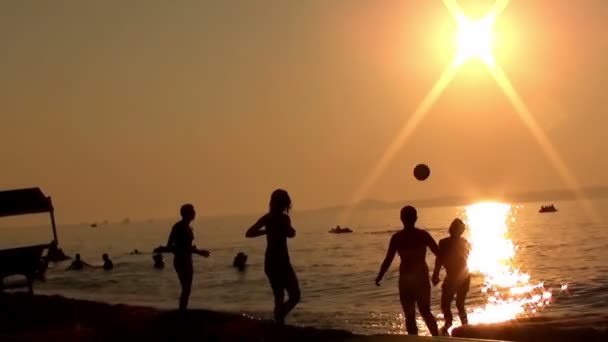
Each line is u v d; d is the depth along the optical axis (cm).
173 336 1184
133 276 4262
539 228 8419
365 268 4122
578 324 1329
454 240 1330
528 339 1204
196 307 2400
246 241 8950
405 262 1123
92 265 5572
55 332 1266
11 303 1748
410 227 1136
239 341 1122
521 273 3366
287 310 1143
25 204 2070
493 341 861
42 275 1958
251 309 2270
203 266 4859
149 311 1500
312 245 7144
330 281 3409
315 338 1100
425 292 1117
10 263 1872
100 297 2945
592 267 3481
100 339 1178
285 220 1146
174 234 1407
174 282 3741
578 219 10294
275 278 1134
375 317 1988
